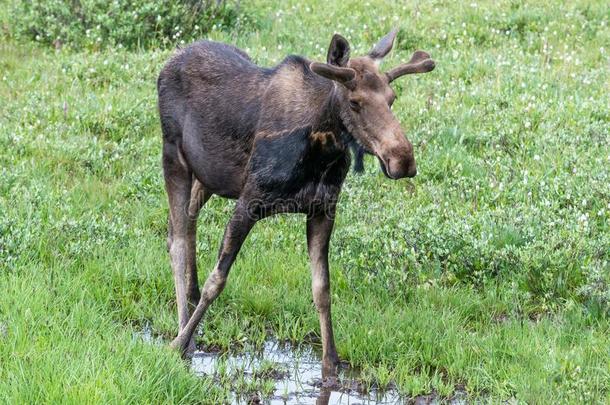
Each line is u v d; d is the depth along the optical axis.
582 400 9.51
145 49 21.81
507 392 9.99
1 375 9.41
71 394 8.91
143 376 9.64
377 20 23.22
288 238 13.62
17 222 12.85
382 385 10.38
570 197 14.20
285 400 10.08
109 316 11.12
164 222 14.05
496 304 11.98
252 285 12.34
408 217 13.73
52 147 15.97
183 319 11.18
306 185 10.18
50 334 10.26
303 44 21.72
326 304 10.66
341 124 9.66
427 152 16.14
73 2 22.36
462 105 18.06
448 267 12.72
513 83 19.20
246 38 22.25
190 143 11.20
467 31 22.83
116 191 14.91
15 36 22.48
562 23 23.25
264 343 11.39
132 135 17.00
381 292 12.23
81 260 12.62
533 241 12.89
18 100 18.23
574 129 16.78
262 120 10.32
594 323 11.52
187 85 11.26
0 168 14.88
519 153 16.03
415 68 9.66
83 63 19.86
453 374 10.52
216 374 10.54
